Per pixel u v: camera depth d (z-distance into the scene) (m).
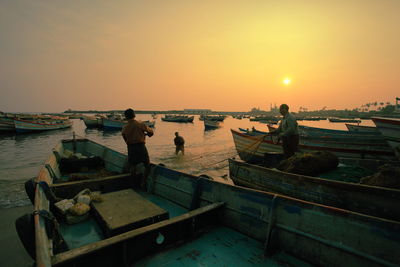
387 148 9.97
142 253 2.81
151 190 5.32
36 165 12.81
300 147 11.90
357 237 2.44
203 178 4.28
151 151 17.16
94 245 2.47
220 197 3.86
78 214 3.76
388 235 2.27
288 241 2.94
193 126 54.59
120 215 3.45
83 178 5.67
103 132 37.25
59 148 8.34
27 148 19.73
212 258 2.83
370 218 2.40
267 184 5.78
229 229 3.58
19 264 3.91
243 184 6.70
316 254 2.70
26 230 2.78
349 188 4.05
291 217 2.95
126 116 5.38
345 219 2.54
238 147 13.71
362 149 10.56
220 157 14.65
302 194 4.87
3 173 10.88
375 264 2.30
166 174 5.09
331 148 11.30
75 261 2.33
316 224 2.73
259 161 10.07
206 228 3.59
